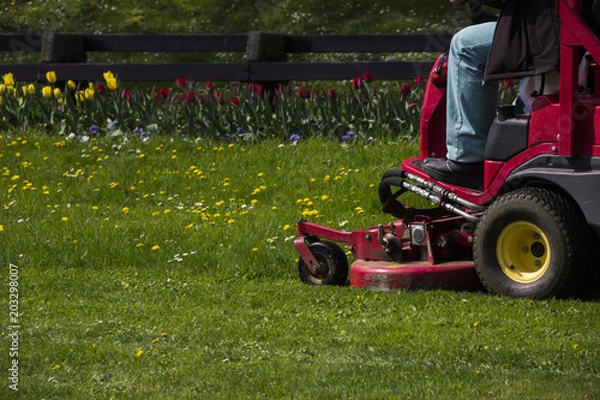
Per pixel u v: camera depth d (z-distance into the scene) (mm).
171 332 14336
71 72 36125
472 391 11031
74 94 35938
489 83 16250
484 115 16375
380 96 32719
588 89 15547
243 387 11594
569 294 15281
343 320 14797
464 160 16562
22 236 20953
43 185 26922
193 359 12898
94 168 28781
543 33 15211
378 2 56344
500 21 15656
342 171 27156
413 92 32188
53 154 29969
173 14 58531
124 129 32750
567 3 14797
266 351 13219
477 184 16750
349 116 31578
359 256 17859
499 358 12352
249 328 14461
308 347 13336
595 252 15242
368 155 28500
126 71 35938
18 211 24047
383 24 53375
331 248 17500
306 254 17625
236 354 13102
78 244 20141
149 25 56938
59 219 23000
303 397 11078
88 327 14695
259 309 15711
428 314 14906
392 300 15875
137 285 17703
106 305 16203
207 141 31391
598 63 14562
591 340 13164
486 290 16484
